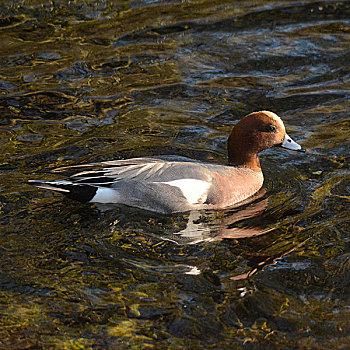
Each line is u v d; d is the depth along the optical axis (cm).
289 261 941
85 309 832
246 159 1199
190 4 2030
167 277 900
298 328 804
